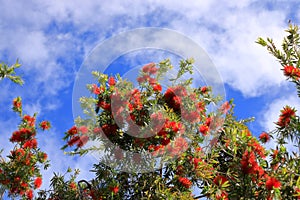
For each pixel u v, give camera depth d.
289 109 5.76
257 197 5.36
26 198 6.69
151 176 6.06
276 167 5.58
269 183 5.19
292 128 5.72
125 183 6.14
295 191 5.25
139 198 6.00
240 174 5.53
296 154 5.61
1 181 6.54
